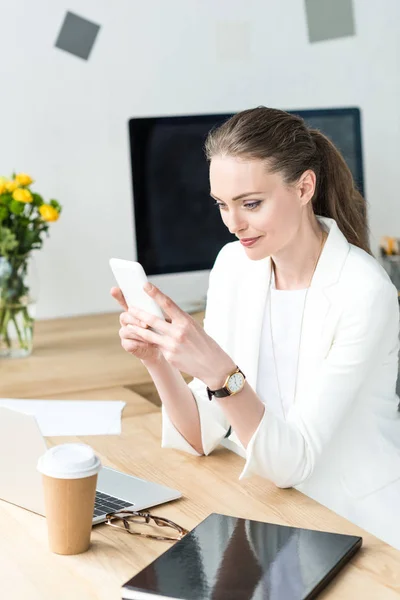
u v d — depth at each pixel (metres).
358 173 3.12
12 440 1.33
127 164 3.14
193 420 1.62
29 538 1.26
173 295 3.24
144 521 1.31
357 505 1.63
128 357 2.54
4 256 2.49
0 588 1.12
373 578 1.13
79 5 3.02
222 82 3.23
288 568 1.12
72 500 1.18
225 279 1.81
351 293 1.58
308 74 3.34
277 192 1.51
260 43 3.26
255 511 1.37
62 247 3.09
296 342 1.70
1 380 2.30
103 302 3.18
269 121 1.54
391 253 3.21
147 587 1.07
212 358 1.39
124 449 1.66
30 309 2.56
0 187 2.52
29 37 2.97
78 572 1.16
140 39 3.11
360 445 1.65
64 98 3.04
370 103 3.46
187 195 2.91
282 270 1.72
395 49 3.46
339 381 1.54
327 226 1.70
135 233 2.86
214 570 1.12
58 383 2.26
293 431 1.48
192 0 3.15
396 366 1.68
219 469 1.56
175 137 2.87
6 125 2.98
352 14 3.37
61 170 3.06
